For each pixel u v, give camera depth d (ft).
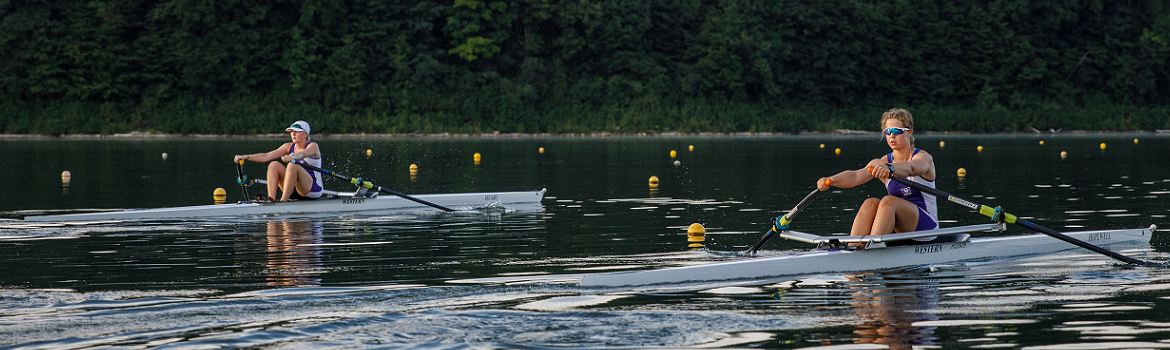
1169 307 17.60
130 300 18.71
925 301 18.47
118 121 173.37
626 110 198.08
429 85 190.60
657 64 206.18
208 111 177.27
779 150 113.09
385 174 68.69
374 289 20.07
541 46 202.08
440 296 19.21
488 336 15.51
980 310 17.51
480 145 134.00
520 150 114.11
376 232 31.81
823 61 211.61
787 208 40.16
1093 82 228.22
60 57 172.76
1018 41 220.23
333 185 59.00
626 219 35.91
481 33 198.70
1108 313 17.12
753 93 213.66
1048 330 15.80
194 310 17.63
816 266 22.18
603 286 20.35
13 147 116.37
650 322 16.58
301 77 184.65
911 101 224.12
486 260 24.81
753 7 209.67
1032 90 224.94
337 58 183.93
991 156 94.22
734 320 16.74
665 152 107.04
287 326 16.24
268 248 27.43
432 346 14.87
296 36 182.60
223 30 180.96
